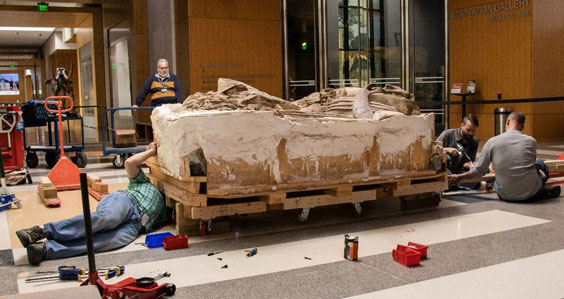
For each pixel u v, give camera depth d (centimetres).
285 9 1336
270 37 1325
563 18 1456
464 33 1579
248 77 1313
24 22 2319
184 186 476
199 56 1267
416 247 421
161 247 456
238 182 475
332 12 1385
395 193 553
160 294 337
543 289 348
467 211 582
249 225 526
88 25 2173
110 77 1881
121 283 327
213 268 397
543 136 1435
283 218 553
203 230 485
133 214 482
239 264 406
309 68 1374
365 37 1425
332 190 524
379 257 420
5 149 865
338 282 364
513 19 1439
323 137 510
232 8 1285
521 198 621
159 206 514
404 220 544
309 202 508
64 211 600
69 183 756
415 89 1475
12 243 471
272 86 1338
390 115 550
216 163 464
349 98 603
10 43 3725
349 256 414
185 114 477
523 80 1427
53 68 3300
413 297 337
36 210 606
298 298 336
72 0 1914
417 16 1458
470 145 704
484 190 709
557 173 763
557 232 488
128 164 521
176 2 1319
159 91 986
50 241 429
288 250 442
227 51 1290
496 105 1495
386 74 1461
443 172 593
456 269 389
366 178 529
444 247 446
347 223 533
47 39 3462
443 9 1479
